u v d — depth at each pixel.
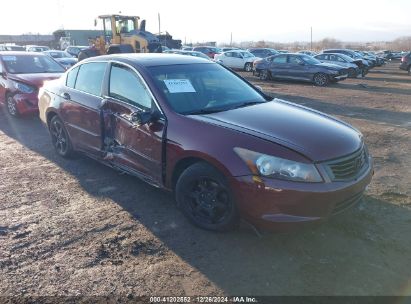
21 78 8.88
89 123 5.22
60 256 3.54
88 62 5.52
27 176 5.45
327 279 3.23
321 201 3.38
